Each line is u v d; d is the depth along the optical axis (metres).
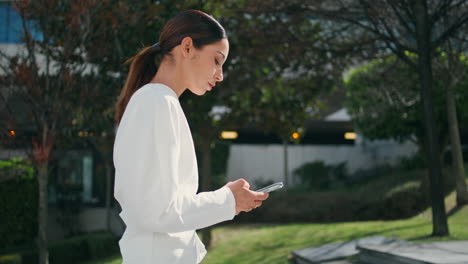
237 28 9.05
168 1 7.68
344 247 6.11
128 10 7.04
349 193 14.64
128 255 1.31
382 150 23.44
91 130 7.82
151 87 1.33
